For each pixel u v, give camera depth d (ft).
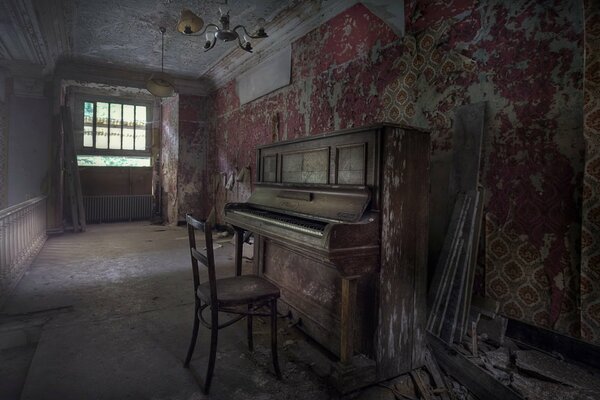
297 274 9.64
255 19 16.34
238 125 22.84
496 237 8.45
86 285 13.00
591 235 6.67
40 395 6.51
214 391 6.79
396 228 7.19
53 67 21.97
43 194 22.84
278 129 18.21
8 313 10.36
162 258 17.26
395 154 7.11
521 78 8.00
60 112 23.68
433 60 10.00
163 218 30.40
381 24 11.74
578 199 7.13
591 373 6.78
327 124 14.43
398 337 7.39
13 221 13.01
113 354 8.10
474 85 8.96
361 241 6.76
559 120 7.38
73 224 24.45
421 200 7.64
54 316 10.21
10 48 18.53
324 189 8.32
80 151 29.22
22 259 14.57
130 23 17.15
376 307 7.06
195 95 27.58
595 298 6.67
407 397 6.79
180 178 27.43
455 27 9.42
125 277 14.06
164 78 20.38
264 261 11.30
